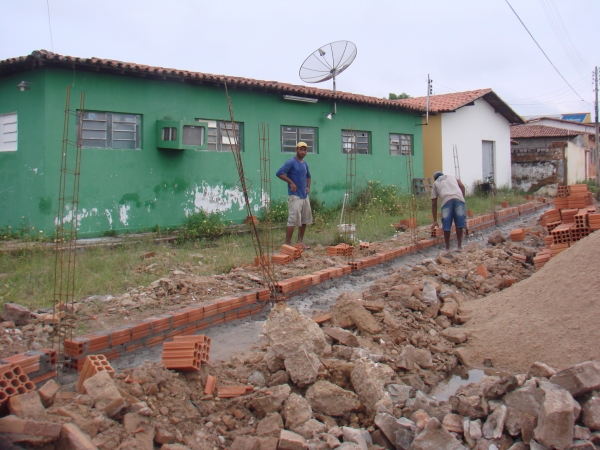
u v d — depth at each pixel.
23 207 11.88
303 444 3.89
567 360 5.36
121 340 5.56
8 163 12.19
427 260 9.49
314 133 17.42
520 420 4.13
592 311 5.70
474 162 25.23
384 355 5.45
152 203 13.09
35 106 11.52
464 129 24.41
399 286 7.33
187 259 9.48
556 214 11.57
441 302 7.07
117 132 12.54
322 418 4.38
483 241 13.05
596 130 29.67
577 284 6.14
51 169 11.41
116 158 12.38
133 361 5.45
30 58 10.97
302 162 10.84
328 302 7.76
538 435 3.86
